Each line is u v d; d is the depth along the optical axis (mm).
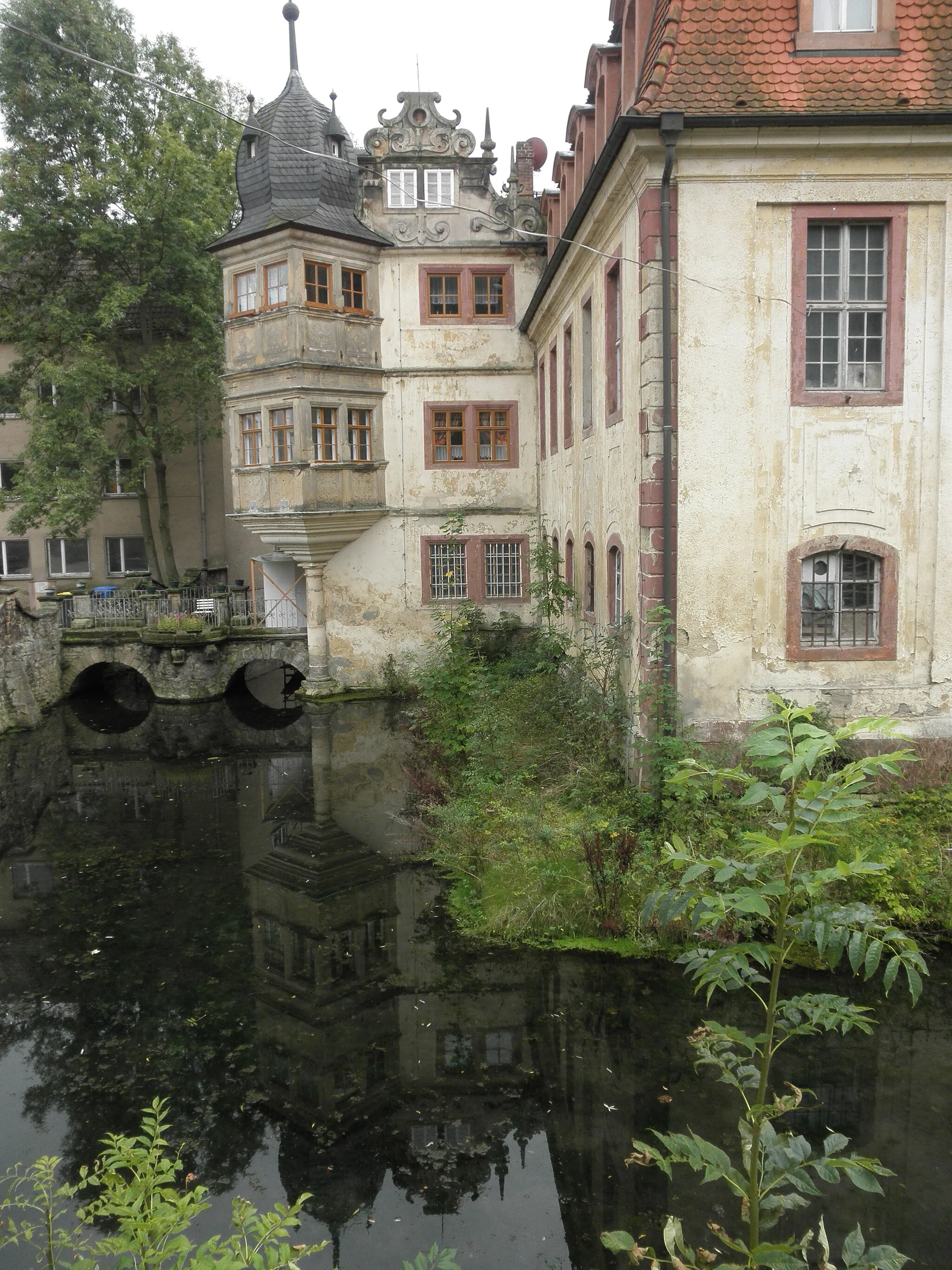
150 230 23625
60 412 23766
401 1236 5754
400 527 22328
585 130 15359
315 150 20703
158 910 11031
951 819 10227
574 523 17078
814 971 8492
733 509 11125
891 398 11070
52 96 23078
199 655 22750
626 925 9312
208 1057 7852
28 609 21703
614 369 13578
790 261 10891
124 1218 3883
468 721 16562
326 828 13633
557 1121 6785
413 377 22000
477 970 9047
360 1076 7469
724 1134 6504
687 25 10797
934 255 10922
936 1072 7070
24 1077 7668
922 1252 5336
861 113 10305
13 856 13070
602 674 14312
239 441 21703
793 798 3135
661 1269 5301
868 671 11406
